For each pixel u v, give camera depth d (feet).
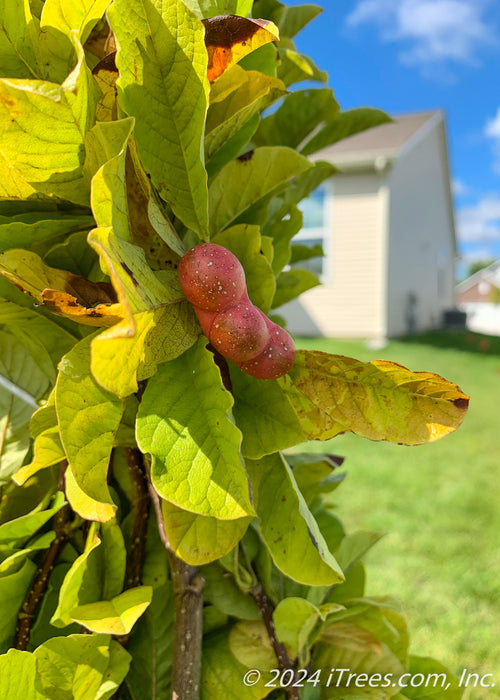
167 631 1.31
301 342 18.93
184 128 0.96
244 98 1.11
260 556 1.37
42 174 0.95
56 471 1.32
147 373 0.90
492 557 5.62
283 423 1.08
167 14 0.88
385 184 19.35
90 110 0.95
